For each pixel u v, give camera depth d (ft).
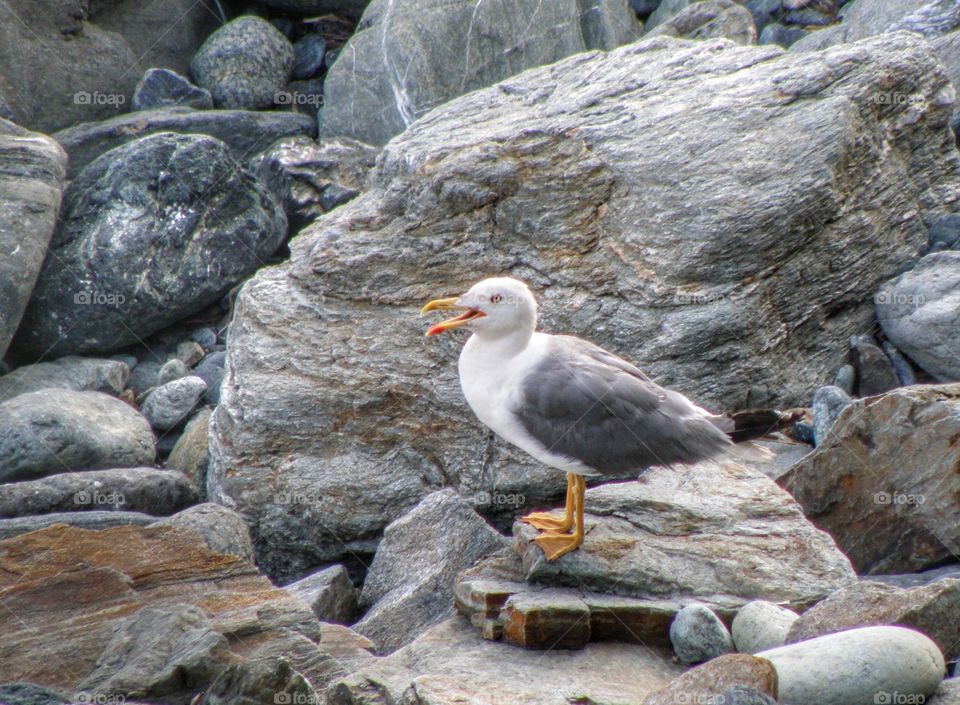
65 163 60.80
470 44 69.10
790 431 40.60
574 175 43.73
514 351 30.50
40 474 45.14
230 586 31.37
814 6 71.36
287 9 79.56
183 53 77.20
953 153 48.80
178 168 59.31
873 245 44.65
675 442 30.01
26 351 57.57
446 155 45.42
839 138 42.14
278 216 62.23
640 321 41.14
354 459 41.39
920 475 33.99
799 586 29.86
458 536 35.83
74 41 73.10
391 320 42.91
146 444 48.16
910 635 24.76
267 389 42.04
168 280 58.03
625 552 30.73
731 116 43.86
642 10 77.92
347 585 36.29
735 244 40.91
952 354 42.04
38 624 29.32
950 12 60.49
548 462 30.68
